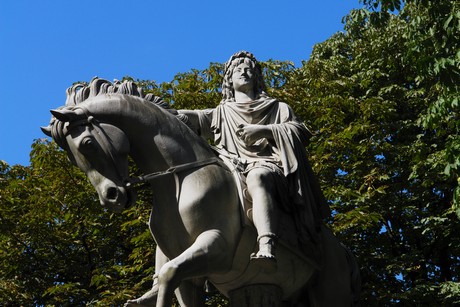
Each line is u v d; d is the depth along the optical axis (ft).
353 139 47.65
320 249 18.92
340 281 19.39
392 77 52.13
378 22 31.48
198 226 17.24
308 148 44.06
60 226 43.65
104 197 17.19
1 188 43.55
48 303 41.19
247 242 17.70
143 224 39.55
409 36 31.14
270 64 46.03
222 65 44.39
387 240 45.39
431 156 43.91
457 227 43.62
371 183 42.06
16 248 43.93
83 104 17.75
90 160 17.38
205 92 42.75
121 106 17.78
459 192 30.07
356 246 41.65
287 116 19.33
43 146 41.96
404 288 42.75
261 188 17.70
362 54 52.44
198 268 16.70
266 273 17.99
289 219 18.37
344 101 45.55
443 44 30.04
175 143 17.88
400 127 48.34
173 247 17.60
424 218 42.96
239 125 18.80
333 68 50.78
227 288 18.34
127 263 43.37
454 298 39.96
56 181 42.39
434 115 30.99
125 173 17.40
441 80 30.14
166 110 18.47
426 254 45.85
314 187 19.15
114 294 36.99
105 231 43.09
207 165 17.93
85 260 44.68
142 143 17.85
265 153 18.88
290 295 18.93
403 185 45.78
